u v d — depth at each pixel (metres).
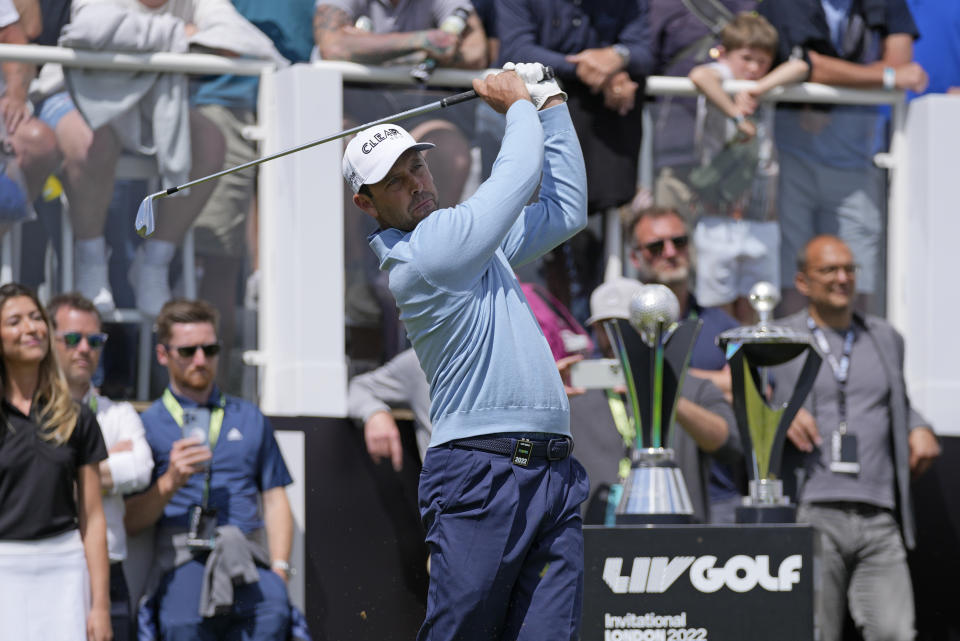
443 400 11.93
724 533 16.50
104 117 20.08
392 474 21.03
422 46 20.88
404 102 21.36
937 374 23.05
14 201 19.66
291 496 20.56
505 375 11.72
